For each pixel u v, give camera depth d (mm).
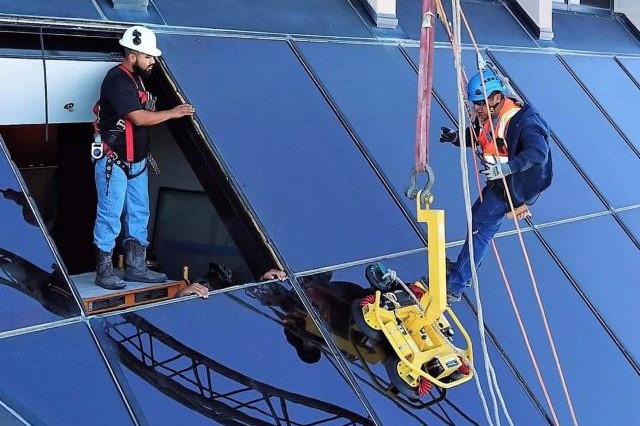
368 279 5734
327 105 7266
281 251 5895
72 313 4727
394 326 5395
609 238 8570
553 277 7625
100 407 4324
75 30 6062
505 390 6152
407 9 9398
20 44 5875
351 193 6703
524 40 10891
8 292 4617
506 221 8016
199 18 7117
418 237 6805
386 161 7211
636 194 9500
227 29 7211
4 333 4430
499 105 5594
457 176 7820
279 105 6867
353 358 5445
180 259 6707
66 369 4410
